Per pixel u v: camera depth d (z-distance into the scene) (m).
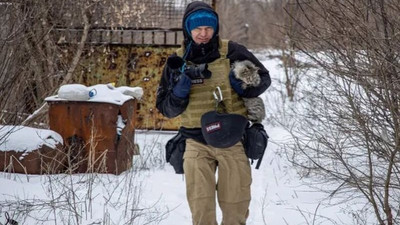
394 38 4.30
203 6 4.16
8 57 6.80
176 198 6.15
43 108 7.90
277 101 14.29
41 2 8.05
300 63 10.44
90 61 10.30
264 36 29.41
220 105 4.19
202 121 4.07
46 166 6.56
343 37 4.64
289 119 11.58
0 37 6.68
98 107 6.94
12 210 4.96
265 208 5.89
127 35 10.84
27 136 6.64
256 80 4.05
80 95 6.91
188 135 4.28
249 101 4.25
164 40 10.48
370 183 4.48
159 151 8.62
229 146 4.07
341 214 5.54
